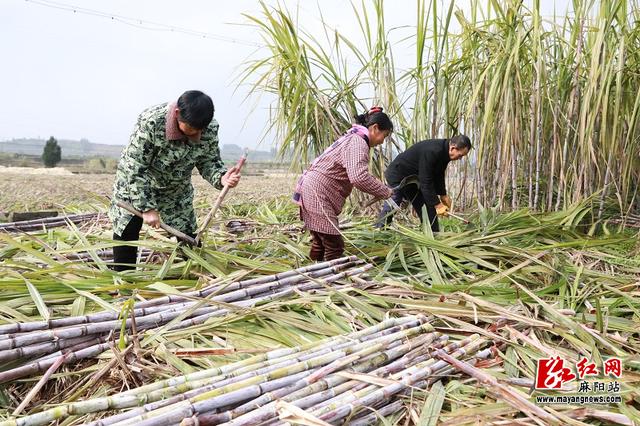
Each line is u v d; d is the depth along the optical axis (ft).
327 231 10.29
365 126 10.25
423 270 10.68
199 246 10.17
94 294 8.16
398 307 8.44
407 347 6.78
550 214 14.15
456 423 5.57
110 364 6.27
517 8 14.52
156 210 9.35
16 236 12.40
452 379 6.48
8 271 8.28
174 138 8.85
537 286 9.89
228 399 5.35
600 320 7.59
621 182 15.25
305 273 9.37
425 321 7.73
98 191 31.83
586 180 14.12
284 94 17.29
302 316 7.83
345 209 17.90
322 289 8.96
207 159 10.03
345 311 8.20
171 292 8.13
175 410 5.09
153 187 9.61
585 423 5.51
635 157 14.88
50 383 6.33
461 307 8.05
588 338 7.22
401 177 13.69
